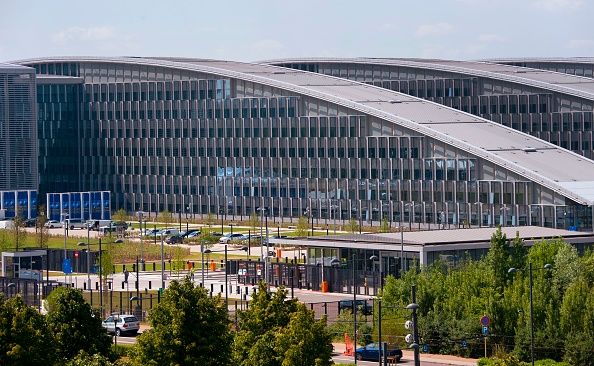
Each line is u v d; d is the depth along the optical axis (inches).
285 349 6294.3
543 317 7445.9
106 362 6274.6
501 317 7603.4
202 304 6215.6
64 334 6692.9
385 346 6397.6
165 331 6141.7
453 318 7760.8
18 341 5959.6
